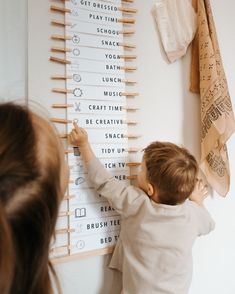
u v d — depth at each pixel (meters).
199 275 1.09
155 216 0.84
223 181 1.02
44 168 0.35
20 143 0.34
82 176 0.87
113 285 0.93
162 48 1.04
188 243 0.87
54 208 0.37
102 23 0.93
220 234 1.13
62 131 0.86
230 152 1.16
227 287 1.14
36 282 0.36
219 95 0.98
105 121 0.92
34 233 0.34
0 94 0.81
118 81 0.95
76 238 0.86
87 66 0.90
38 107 0.57
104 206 0.91
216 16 1.16
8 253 0.30
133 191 0.87
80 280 0.88
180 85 1.07
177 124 1.06
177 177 0.82
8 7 0.82
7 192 0.32
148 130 1.00
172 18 1.03
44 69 0.85
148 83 1.01
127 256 0.86
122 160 0.94
